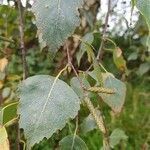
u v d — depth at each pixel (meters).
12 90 0.25
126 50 0.39
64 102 0.12
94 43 0.25
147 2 0.11
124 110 0.43
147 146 0.37
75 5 0.11
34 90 0.12
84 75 0.16
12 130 0.24
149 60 0.42
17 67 0.36
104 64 0.40
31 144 0.11
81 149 0.15
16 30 0.28
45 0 0.11
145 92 0.50
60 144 0.15
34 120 0.12
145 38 0.38
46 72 0.41
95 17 0.31
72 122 0.24
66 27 0.11
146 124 0.42
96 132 0.36
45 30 0.11
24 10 0.22
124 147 0.37
